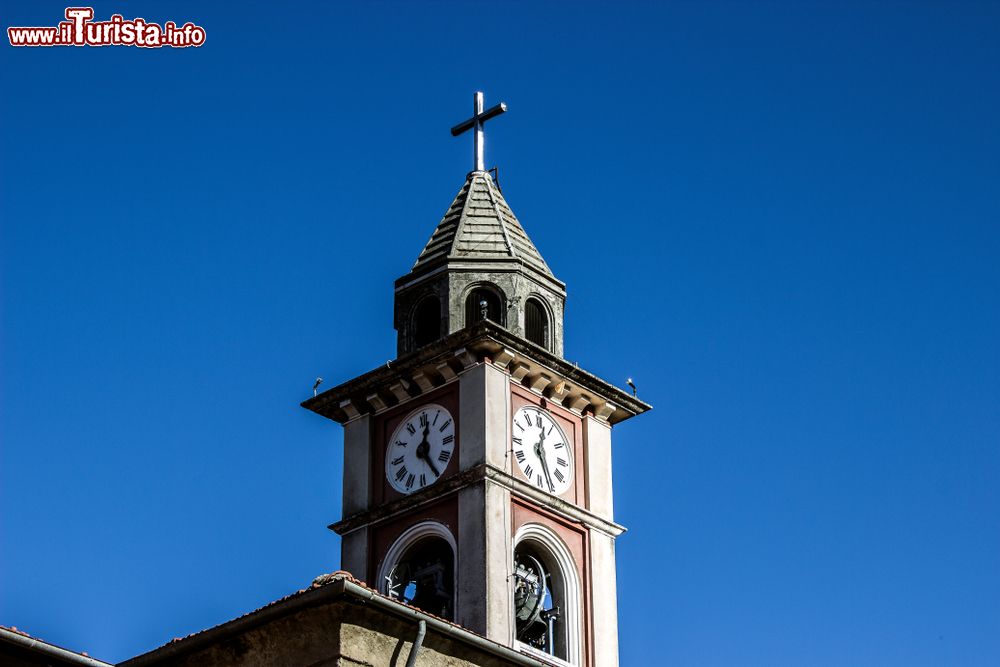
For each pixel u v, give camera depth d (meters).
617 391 48.00
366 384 47.09
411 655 31.84
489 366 45.53
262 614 31.69
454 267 47.69
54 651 29.92
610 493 47.41
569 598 45.06
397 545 45.16
